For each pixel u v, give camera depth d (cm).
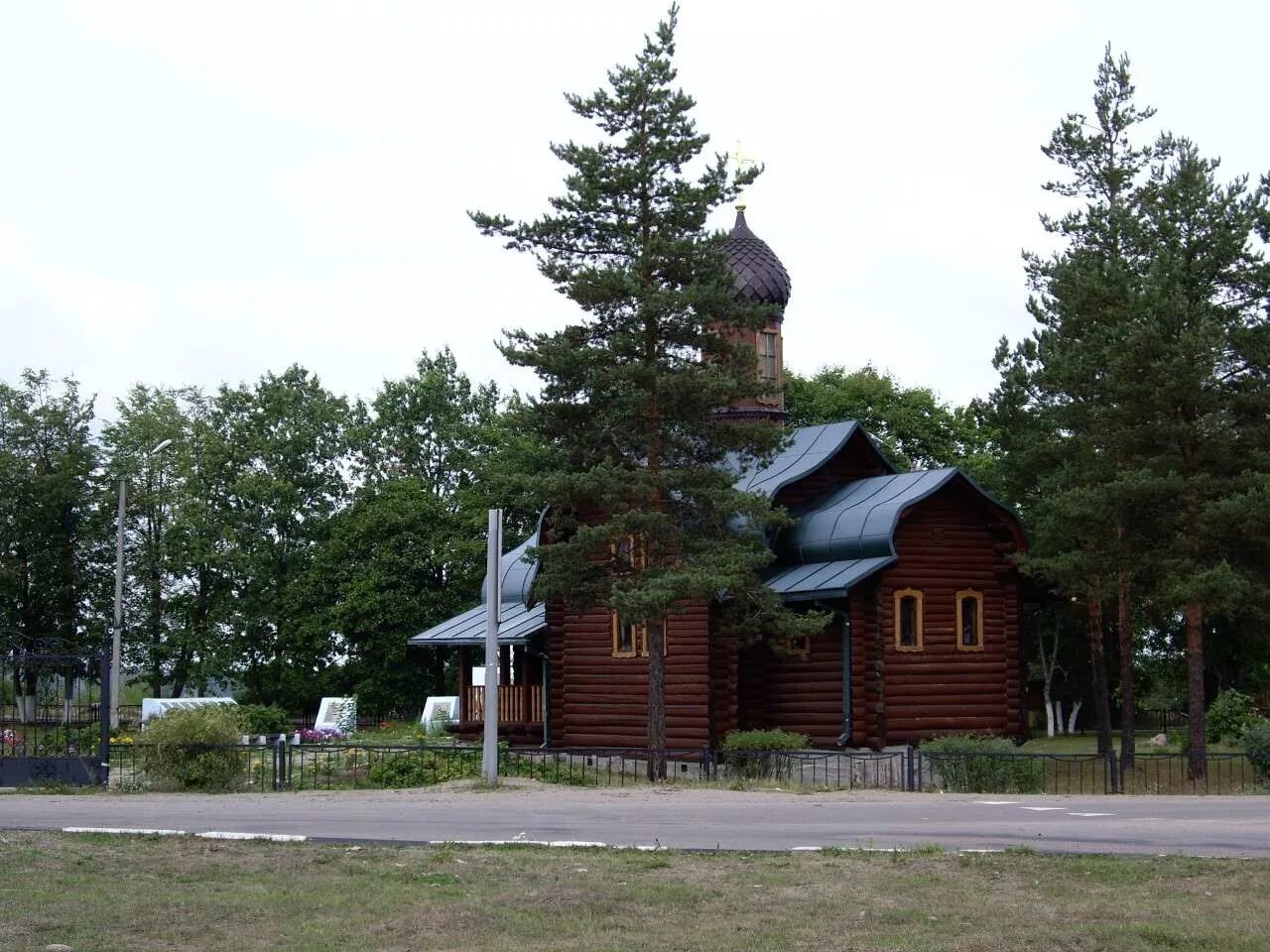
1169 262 3275
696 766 3534
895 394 7062
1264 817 2009
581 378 3128
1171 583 3178
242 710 5053
